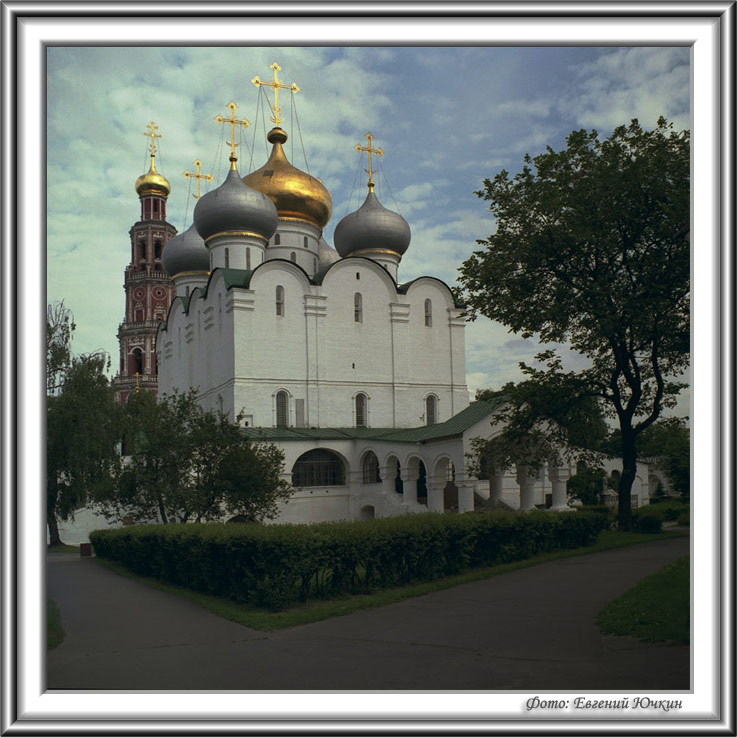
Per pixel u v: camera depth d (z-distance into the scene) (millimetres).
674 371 31109
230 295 50250
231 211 56344
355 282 55031
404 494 43469
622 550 24516
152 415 33875
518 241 30078
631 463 31203
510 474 47062
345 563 17391
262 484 32031
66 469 44406
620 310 27719
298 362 51969
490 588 17953
